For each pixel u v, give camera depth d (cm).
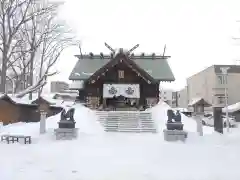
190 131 1894
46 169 850
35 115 2900
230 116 3897
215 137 1727
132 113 2380
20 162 949
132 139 1720
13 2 2819
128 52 3067
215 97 4834
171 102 7306
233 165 941
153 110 2516
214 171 845
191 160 1035
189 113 2880
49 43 3441
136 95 2873
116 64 2928
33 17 3009
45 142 1563
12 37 2891
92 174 795
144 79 2827
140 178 756
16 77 3319
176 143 1572
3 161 962
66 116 1800
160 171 843
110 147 1377
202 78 5466
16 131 1902
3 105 2555
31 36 3269
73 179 738
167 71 3189
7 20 2797
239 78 4859
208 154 1179
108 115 2358
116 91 2888
